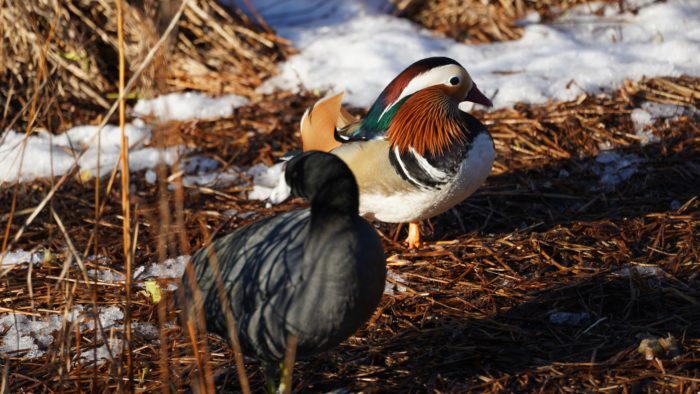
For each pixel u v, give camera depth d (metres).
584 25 15.29
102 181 11.77
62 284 9.25
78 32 13.84
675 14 15.23
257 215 10.98
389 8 16.53
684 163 11.48
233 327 6.65
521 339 8.26
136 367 8.12
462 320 8.63
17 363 8.37
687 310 8.54
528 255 9.77
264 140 12.78
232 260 7.30
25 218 10.91
